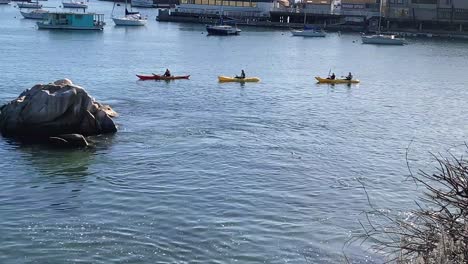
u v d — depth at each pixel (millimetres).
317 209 26859
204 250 22375
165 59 99125
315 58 114188
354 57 119438
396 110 57438
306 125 47031
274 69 91875
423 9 193500
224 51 119312
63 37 130500
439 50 142125
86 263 21125
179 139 39969
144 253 21984
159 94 60594
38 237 23094
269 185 30266
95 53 102188
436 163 35844
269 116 50406
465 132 47469
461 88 77688
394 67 102562
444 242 10547
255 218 25578
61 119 39062
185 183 30219
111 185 29625
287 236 23797
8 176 30719
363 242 22891
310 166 34188
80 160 34031
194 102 56344
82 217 25219
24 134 38875
